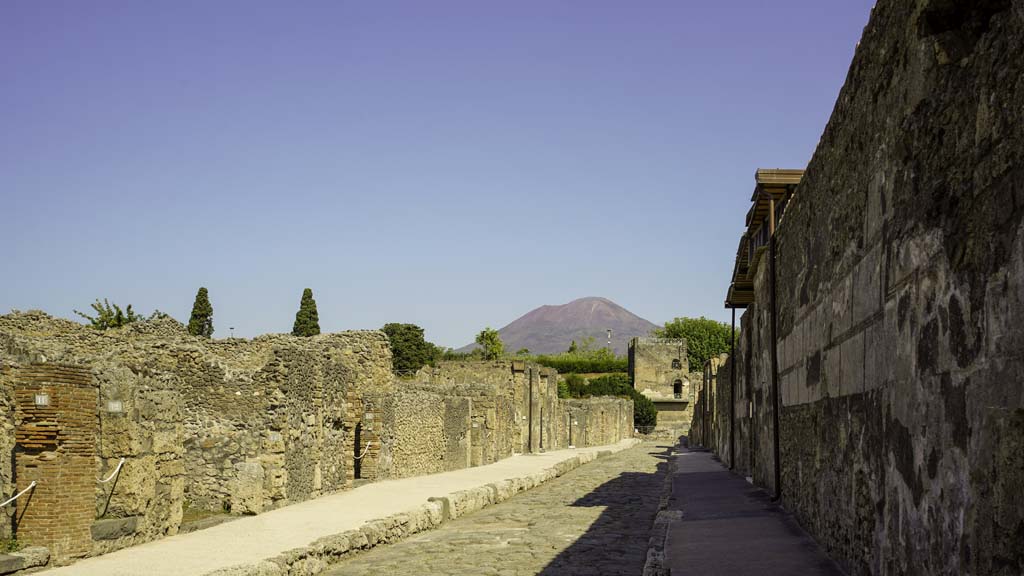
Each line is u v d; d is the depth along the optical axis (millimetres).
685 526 14062
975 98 4895
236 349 26688
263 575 11328
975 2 5219
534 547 15266
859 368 8375
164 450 14586
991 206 4609
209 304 56875
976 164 4863
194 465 18422
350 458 23641
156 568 11438
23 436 11906
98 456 13414
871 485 7805
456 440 34094
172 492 14750
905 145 6395
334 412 22500
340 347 29750
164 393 14727
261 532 15031
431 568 13219
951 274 5285
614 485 29422
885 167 7117
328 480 22031
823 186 10734
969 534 4957
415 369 81562
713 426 46125
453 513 20266
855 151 8516
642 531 17344
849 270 8914
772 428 17938
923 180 5922
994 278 4562
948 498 5363
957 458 5180
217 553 12664
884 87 7137
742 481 23391
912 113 6199
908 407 6336
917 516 6105
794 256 13891
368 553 14945
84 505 12352
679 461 36250
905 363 6426
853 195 8648
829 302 10289
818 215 11227
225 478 18266
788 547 11289
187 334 26438
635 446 69375
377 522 15883
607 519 19422
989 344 4637
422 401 30469
